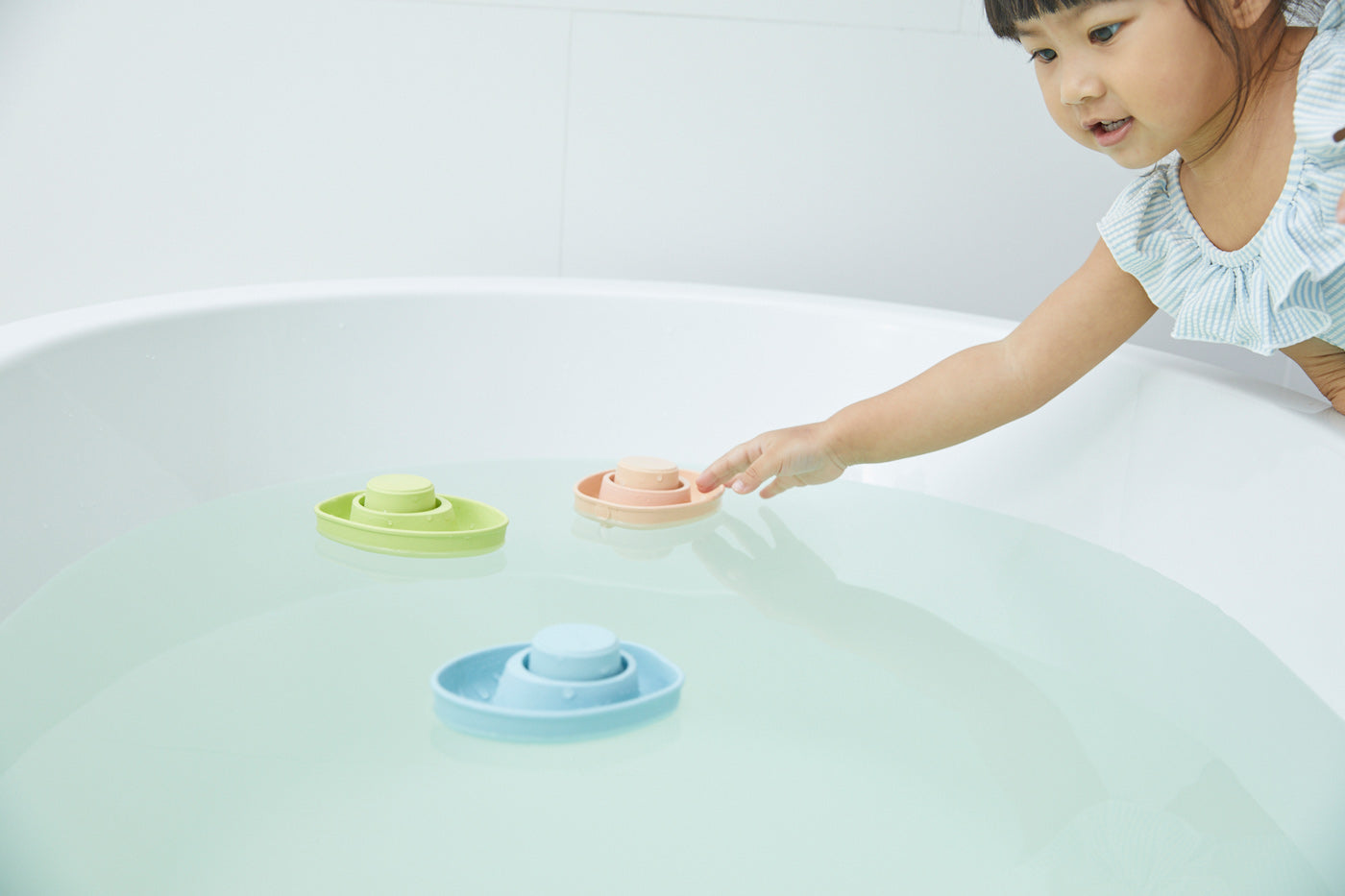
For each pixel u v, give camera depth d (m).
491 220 1.30
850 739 0.57
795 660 0.66
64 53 1.21
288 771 0.51
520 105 1.27
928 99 1.30
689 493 0.91
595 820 0.48
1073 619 0.73
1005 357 0.86
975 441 0.97
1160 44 0.63
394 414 1.00
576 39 1.26
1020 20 0.67
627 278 1.32
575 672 0.57
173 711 0.56
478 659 0.60
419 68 1.25
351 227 1.29
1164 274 0.78
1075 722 0.60
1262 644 0.67
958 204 1.33
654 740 0.56
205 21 1.22
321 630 0.66
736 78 1.28
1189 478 0.79
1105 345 0.84
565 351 1.07
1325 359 0.77
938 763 0.55
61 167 1.24
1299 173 0.67
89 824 0.46
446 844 0.46
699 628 0.69
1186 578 0.77
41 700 0.56
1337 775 0.55
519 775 0.52
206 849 0.45
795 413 1.06
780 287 1.33
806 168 1.31
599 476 0.95
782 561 0.82
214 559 0.75
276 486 0.91
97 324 0.80
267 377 0.93
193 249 1.27
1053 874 0.46
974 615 0.73
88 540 0.73
